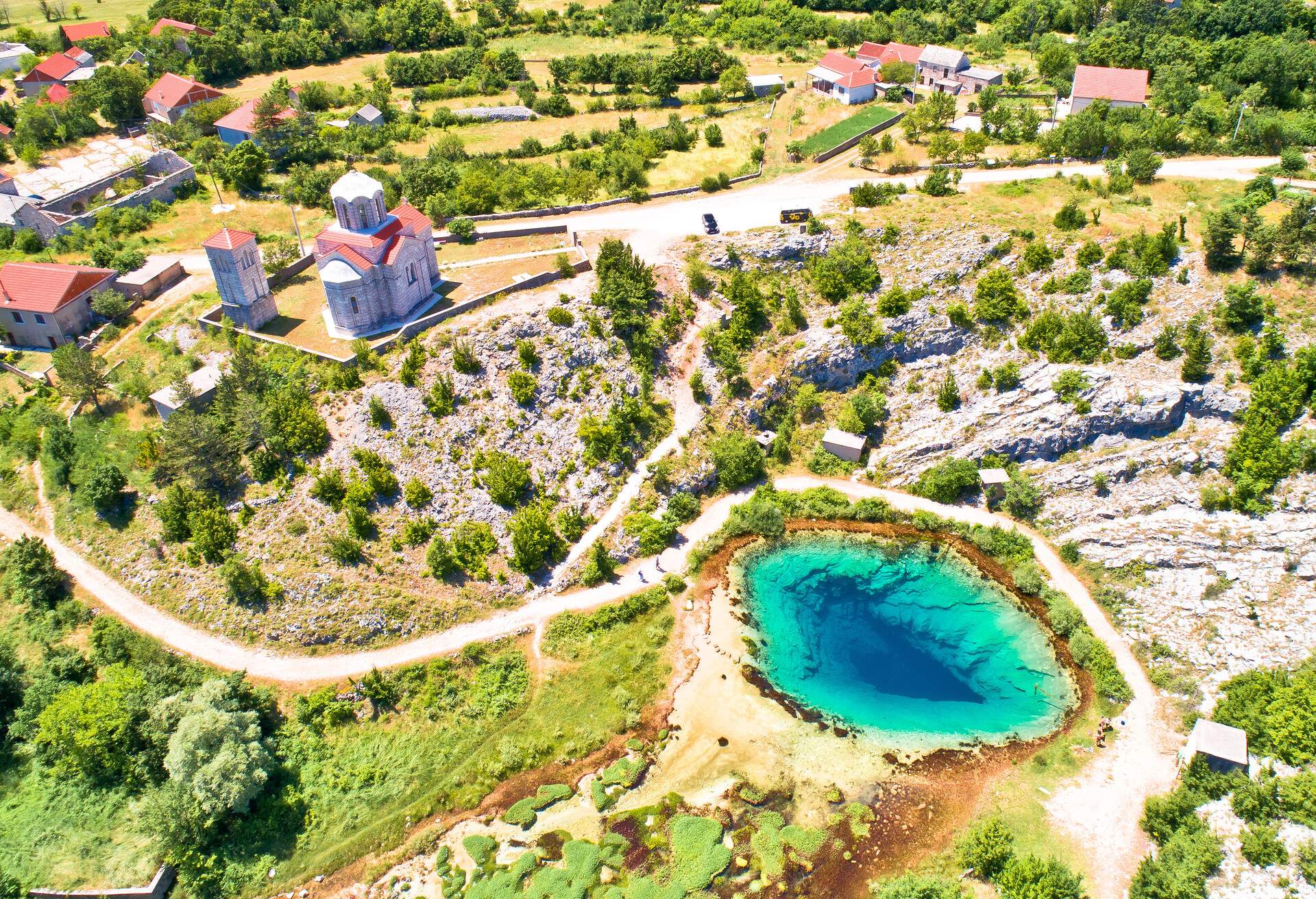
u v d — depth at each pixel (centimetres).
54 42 19950
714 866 7106
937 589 9544
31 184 14225
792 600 9456
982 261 11500
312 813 7631
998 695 8444
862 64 16912
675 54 18025
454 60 18675
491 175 13800
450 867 7250
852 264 11544
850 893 6962
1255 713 7606
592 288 11225
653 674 8681
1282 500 9056
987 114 14788
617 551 9731
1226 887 6619
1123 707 8194
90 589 9081
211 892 7144
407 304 10700
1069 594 9312
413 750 8106
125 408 10388
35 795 7700
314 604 8800
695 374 10900
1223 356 10056
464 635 8912
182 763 7319
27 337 11325
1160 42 17238
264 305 10812
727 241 11956
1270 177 12119
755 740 8112
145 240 13188
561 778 7875
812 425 11238
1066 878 6612
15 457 10256
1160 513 9569
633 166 13688
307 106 17150
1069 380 10231
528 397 10219
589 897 6969
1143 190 12225
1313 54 15188
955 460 10494
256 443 9594
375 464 9450
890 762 7894
